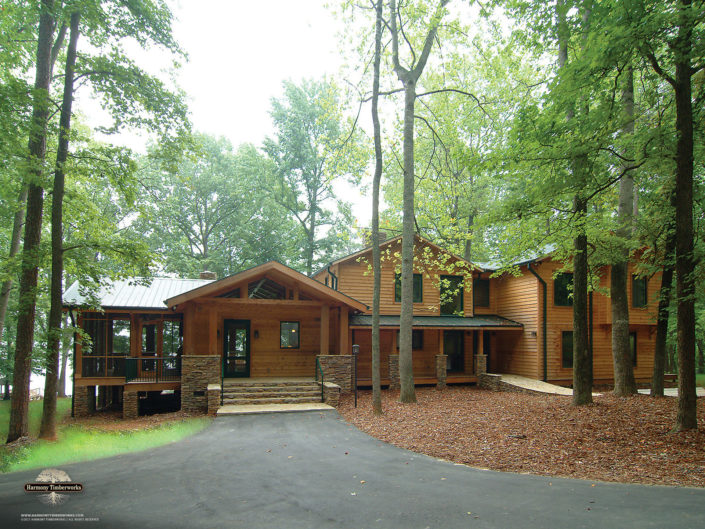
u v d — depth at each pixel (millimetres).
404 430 10289
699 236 11461
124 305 16078
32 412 17141
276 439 9641
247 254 33312
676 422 8609
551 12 8344
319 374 16297
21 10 10203
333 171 16391
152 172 30875
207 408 14188
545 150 8852
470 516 4820
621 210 13195
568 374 20031
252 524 4727
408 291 14219
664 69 10086
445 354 19641
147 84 11484
